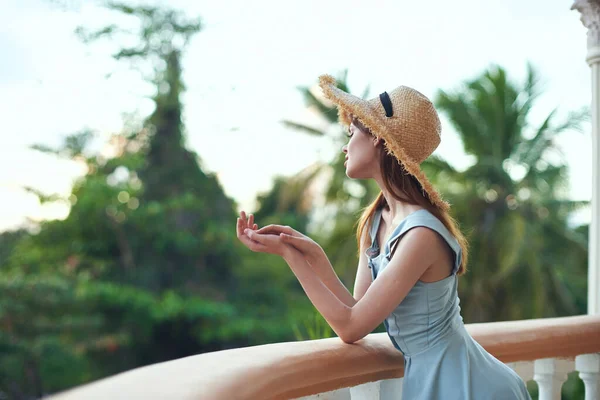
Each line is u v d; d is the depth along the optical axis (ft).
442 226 5.15
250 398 3.71
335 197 62.44
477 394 5.24
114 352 62.34
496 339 6.49
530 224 53.62
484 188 54.80
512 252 50.11
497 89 57.82
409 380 5.34
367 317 4.97
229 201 73.51
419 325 5.25
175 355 65.26
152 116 71.15
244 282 68.18
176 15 73.26
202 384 3.43
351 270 55.83
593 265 8.95
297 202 68.39
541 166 57.82
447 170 55.42
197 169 71.97
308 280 5.08
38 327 56.75
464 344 5.36
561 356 7.13
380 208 5.93
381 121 5.43
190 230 67.46
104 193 64.18
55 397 2.86
